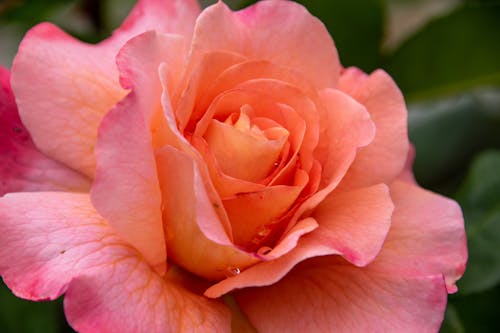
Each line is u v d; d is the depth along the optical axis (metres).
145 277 0.27
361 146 0.28
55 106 0.29
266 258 0.26
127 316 0.26
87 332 0.26
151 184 0.27
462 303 0.34
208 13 0.28
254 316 0.28
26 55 0.29
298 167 0.28
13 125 0.30
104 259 0.27
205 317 0.27
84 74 0.29
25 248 0.27
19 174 0.29
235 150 0.27
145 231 0.27
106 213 0.27
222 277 0.28
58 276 0.26
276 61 0.29
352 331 0.28
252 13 0.29
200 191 0.26
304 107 0.28
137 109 0.27
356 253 0.27
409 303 0.28
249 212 0.28
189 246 0.28
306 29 0.29
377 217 0.28
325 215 0.29
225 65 0.28
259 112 0.29
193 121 0.28
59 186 0.29
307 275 0.29
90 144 0.29
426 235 0.29
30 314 0.33
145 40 0.28
